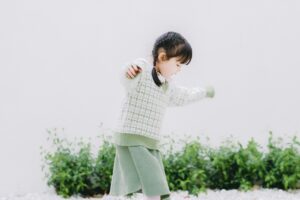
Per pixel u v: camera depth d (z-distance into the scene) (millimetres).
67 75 5844
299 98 5953
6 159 5613
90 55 5891
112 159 5320
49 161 5707
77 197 5188
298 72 5984
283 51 6008
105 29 5945
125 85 3156
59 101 5805
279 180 5387
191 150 5418
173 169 5328
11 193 5473
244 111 5922
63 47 5875
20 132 5695
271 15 6070
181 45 3230
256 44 6000
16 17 5867
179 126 5855
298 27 6027
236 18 6059
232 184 5441
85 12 5945
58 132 5762
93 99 5824
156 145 3307
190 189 5160
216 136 5867
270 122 5918
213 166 5441
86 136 5773
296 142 5527
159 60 3271
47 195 5270
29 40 5848
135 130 3203
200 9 6074
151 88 3232
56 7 5914
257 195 5020
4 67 5785
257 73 5973
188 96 3529
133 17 5996
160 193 3105
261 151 5863
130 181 3197
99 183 5273
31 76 5801
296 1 6055
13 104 5738
